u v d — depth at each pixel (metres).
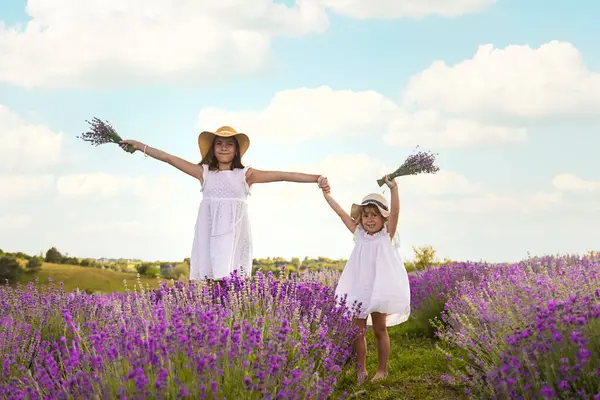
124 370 3.47
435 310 7.36
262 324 4.24
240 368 3.45
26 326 4.73
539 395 3.48
